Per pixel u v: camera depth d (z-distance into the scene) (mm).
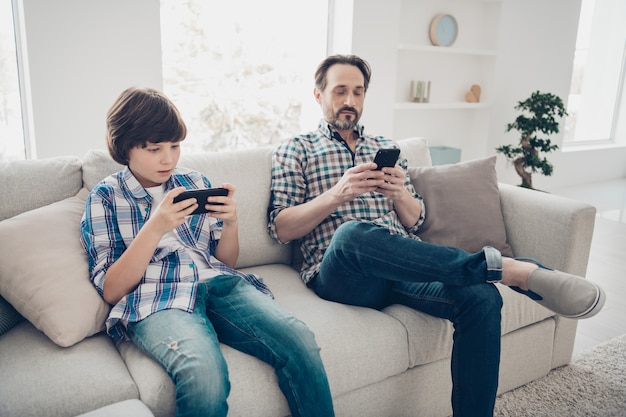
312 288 1644
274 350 1221
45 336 1261
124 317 1244
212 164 1747
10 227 1291
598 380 1840
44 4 2119
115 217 1345
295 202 1769
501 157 4188
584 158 5125
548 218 1816
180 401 1065
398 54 3572
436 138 3980
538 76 4203
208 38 2865
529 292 1377
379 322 1436
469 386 1350
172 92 2826
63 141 2281
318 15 3186
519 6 3910
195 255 1445
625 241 3490
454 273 1325
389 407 1476
